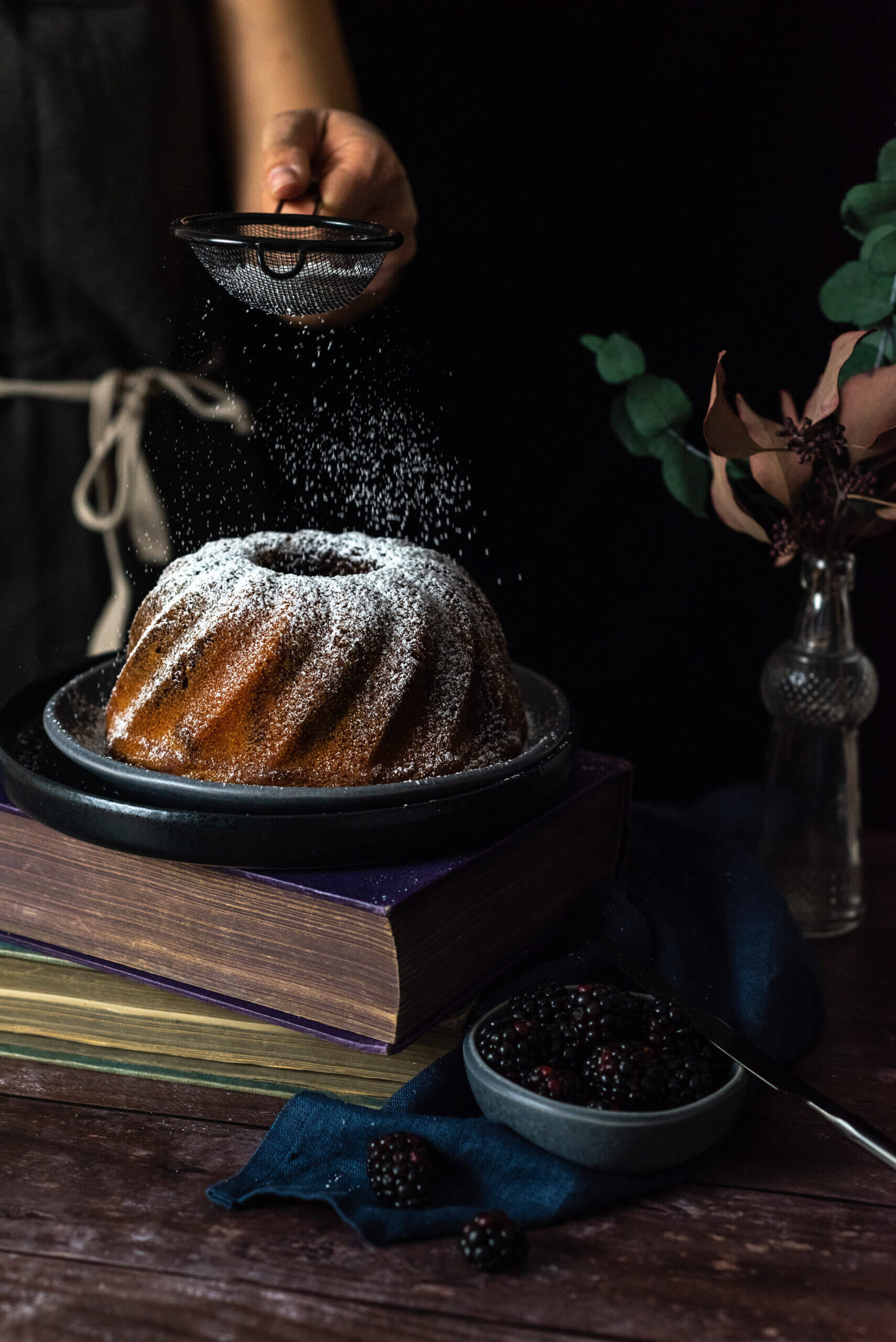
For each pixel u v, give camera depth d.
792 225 1.84
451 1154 1.25
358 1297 1.19
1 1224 1.22
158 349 1.75
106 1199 1.24
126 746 1.34
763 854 1.52
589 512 1.99
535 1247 1.22
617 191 1.86
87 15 1.67
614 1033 1.28
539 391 1.95
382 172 1.58
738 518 1.46
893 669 1.95
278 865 1.27
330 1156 1.26
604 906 1.39
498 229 1.91
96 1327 1.17
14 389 1.74
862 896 1.55
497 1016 1.30
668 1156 1.24
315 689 1.32
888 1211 1.25
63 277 1.72
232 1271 1.20
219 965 1.31
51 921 1.35
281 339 1.74
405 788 1.29
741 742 2.06
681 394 1.51
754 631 2.00
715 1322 1.18
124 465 1.75
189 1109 1.31
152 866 1.31
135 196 1.71
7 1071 1.34
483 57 1.86
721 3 1.80
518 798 1.31
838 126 1.81
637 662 2.06
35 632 1.80
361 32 1.87
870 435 1.40
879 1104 1.32
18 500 1.76
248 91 1.76
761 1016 1.34
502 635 1.43
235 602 1.34
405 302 1.94
